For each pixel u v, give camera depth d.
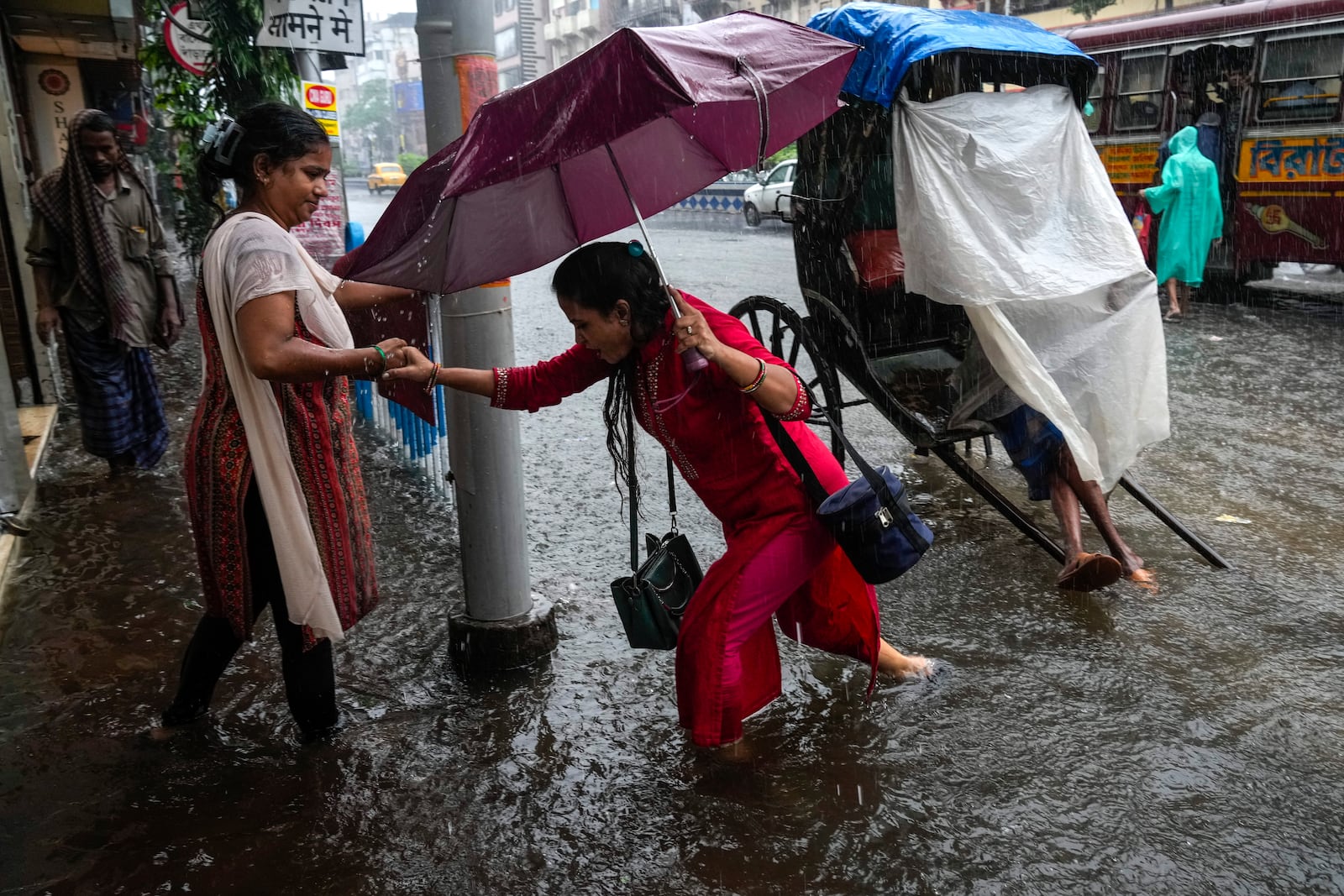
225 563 2.72
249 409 2.61
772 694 2.93
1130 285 4.04
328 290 2.78
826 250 4.62
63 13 10.55
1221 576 4.09
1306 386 7.02
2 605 4.00
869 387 4.40
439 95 3.11
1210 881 2.39
